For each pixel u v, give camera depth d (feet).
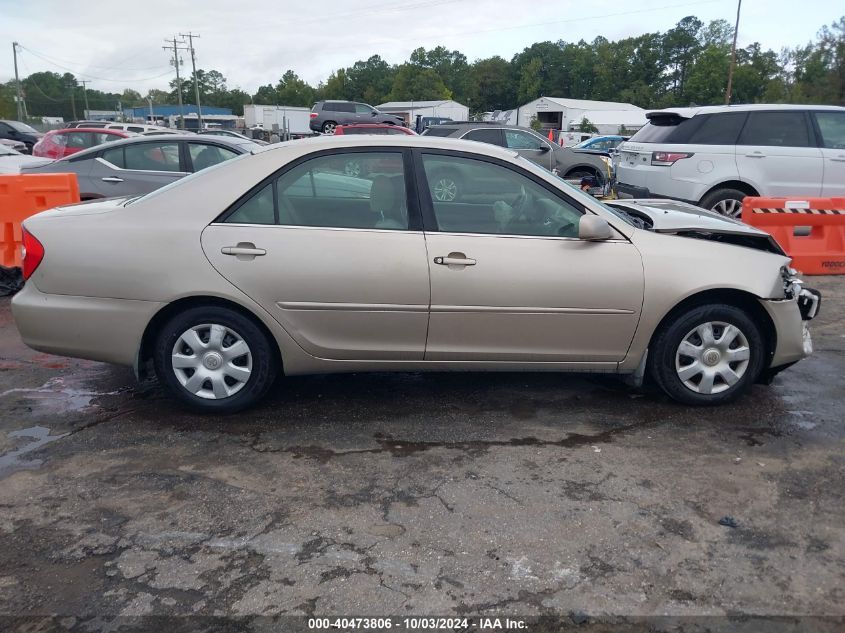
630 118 203.92
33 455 12.09
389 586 8.71
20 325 13.25
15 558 9.23
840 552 9.50
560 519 10.19
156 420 13.55
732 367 14.10
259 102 396.57
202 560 9.21
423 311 12.99
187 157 28.12
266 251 12.70
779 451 12.42
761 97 249.34
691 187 29.45
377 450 12.35
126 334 12.96
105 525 9.99
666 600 8.52
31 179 23.41
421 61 373.61
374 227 12.99
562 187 13.46
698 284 13.29
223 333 13.19
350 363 13.46
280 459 11.99
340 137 13.44
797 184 29.09
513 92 357.20
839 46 200.34
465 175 13.25
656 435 13.02
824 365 17.12
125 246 12.76
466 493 10.89
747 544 9.64
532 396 14.89
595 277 13.09
